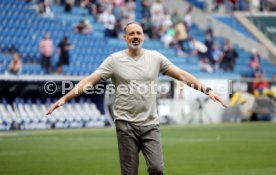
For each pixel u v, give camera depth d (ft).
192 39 184.34
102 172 67.51
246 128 140.67
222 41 204.13
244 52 203.41
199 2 215.92
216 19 212.84
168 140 107.76
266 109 171.22
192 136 116.67
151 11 187.21
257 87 168.66
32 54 146.00
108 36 170.60
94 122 143.02
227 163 75.77
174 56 180.34
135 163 44.01
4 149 90.02
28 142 101.19
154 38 183.21
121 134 43.80
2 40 144.56
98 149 90.84
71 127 140.36
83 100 144.05
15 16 153.58
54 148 91.81
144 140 43.70
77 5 176.45
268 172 67.82
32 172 67.00
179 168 71.20
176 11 190.90
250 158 81.15
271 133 125.59
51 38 155.63
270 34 215.51
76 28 162.91
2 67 136.67
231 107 163.43
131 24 42.91
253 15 219.41
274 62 209.67
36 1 162.30
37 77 131.64
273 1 228.02
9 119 130.52
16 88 134.10
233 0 214.90
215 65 183.93
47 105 138.31
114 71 43.45
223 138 112.47
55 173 66.44
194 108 157.58
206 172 67.87
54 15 165.68
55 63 146.82
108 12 172.24
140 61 43.39
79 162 75.72
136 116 43.57
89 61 157.48
